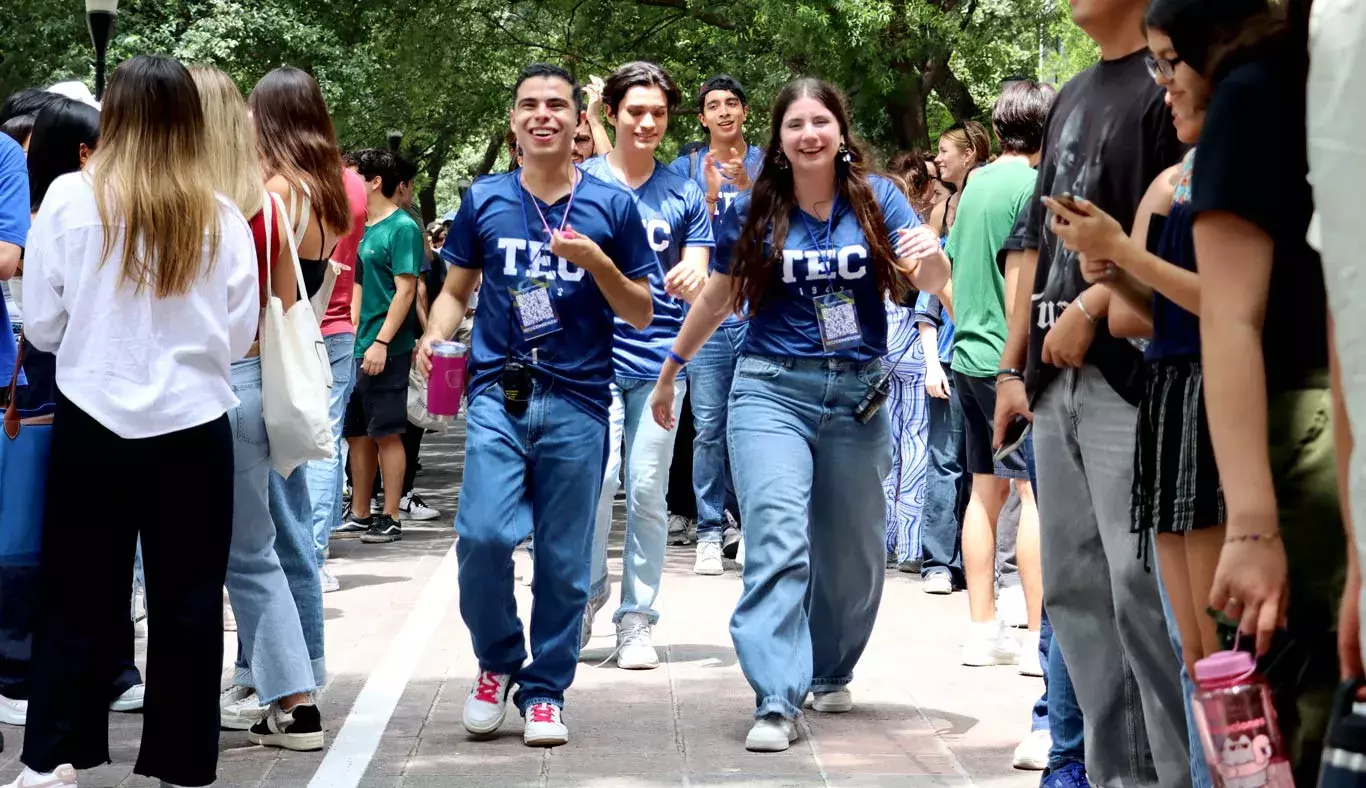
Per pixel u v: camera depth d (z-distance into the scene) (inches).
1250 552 112.8
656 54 994.1
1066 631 172.7
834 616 241.4
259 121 231.9
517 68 1050.1
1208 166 115.3
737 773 211.6
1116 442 158.9
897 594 361.1
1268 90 115.0
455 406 227.9
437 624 318.3
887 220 226.2
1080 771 189.6
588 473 225.8
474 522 221.8
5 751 219.8
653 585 279.9
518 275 223.6
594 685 265.4
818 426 229.0
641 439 277.7
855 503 233.6
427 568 395.9
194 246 180.7
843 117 223.3
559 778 209.0
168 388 180.4
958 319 279.1
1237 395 113.7
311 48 922.7
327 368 213.2
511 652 229.3
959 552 365.7
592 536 229.8
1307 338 117.9
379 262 434.0
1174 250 136.9
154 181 179.9
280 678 216.8
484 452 222.8
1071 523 169.3
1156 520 134.6
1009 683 267.6
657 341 278.1
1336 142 89.7
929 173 391.9
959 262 275.7
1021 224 191.6
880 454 232.5
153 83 181.5
